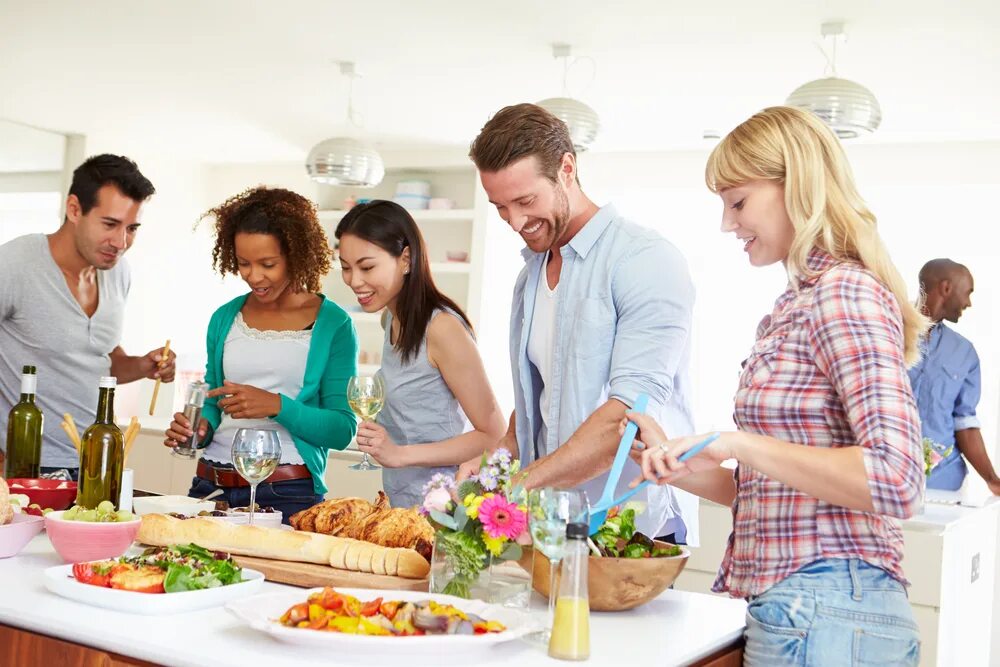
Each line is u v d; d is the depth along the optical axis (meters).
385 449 2.23
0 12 4.45
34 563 1.77
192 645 1.31
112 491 1.98
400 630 1.30
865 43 4.18
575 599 1.34
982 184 5.54
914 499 1.30
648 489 2.07
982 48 4.16
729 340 6.05
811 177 1.44
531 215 2.02
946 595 3.22
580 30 4.23
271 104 5.71
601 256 2.07
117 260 2.78
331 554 1.70
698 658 1.44
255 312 2.70
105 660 1.36
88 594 1.48
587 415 2.08
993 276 5.52
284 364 2.62
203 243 7.54
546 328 2.20
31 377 2.28
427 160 6.54
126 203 2.70
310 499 2.56
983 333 5.51
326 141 5.14
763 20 3.99
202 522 1.80
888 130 5.47
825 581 1.41
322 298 2.73
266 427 2.55
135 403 6.87
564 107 4.32
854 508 1.33
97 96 5.72
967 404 4.25
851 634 1.39
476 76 4.95
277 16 4.30
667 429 2.12
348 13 4.21
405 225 2.39
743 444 1.37
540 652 1.37
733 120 5.44
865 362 1.34
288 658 1.27
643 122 5.61
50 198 6.61
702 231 6.17
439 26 4.29
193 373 6.31
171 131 6.52
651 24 4.11
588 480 1.96
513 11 4.07
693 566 3.60
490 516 1.49
